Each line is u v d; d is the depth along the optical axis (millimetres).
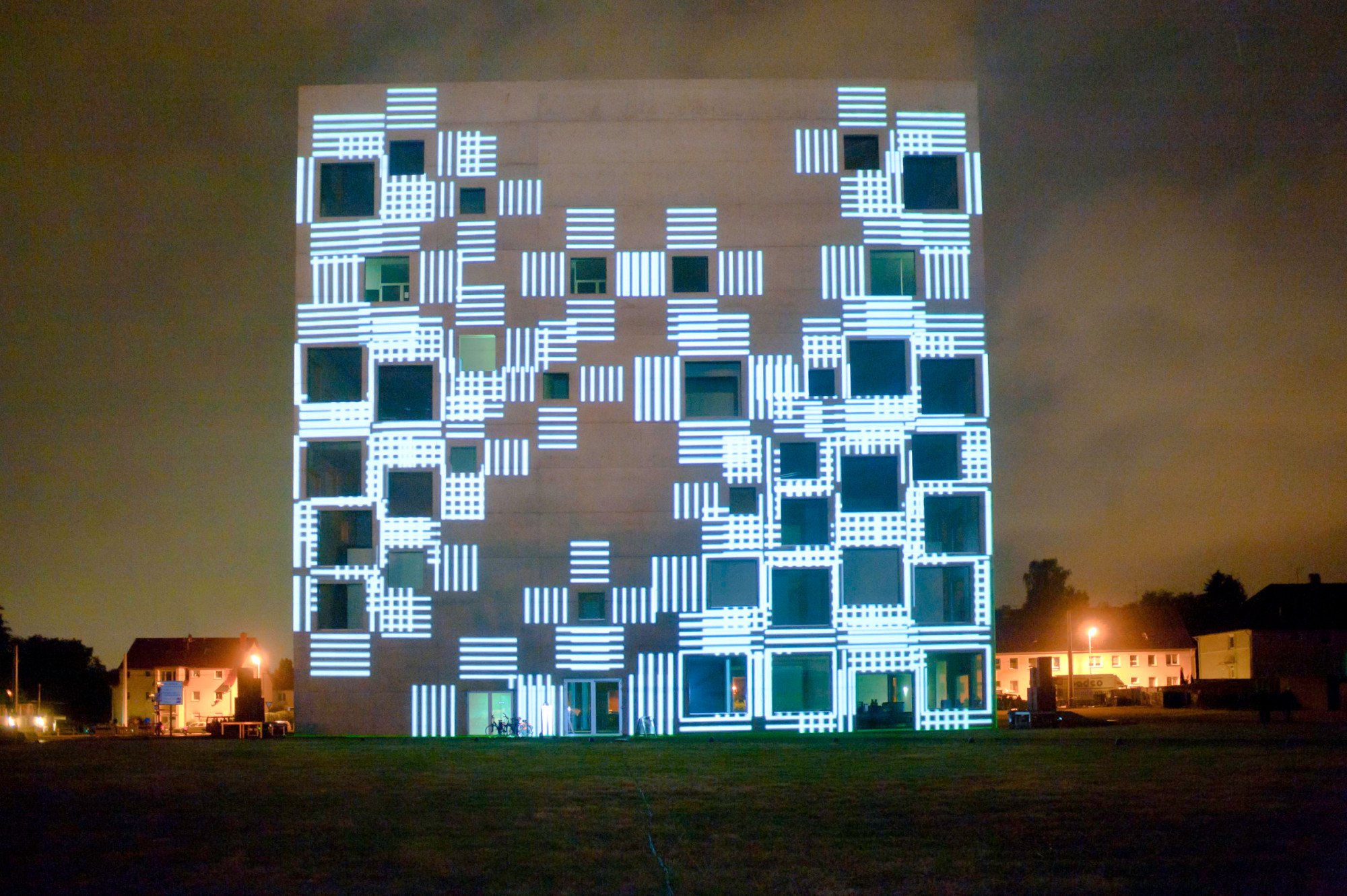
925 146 59625
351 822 21562
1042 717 58156
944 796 24828
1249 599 111750
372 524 57344
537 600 56656
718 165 59031
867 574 57281
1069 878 16344
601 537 56906
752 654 56406
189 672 128625
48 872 17031
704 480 57219
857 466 57875
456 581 56844
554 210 58625
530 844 19156
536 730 55938
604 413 57562
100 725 111188
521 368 57781
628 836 19875
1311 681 86125
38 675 120000
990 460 57969
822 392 57844
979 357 58500
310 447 58156
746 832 20219
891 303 58469
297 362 58438
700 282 58688
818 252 58594
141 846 19062
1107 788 25984
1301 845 18562
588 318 58031
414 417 58188
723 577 57000
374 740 50094
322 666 56750
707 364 58281
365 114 59438
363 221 58812
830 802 23891
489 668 56344
